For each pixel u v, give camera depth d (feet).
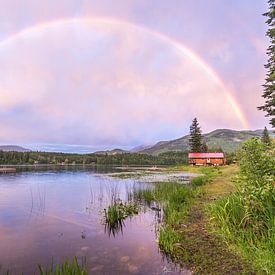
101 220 39.37
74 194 68.03
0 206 51.06
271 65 93.25
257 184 24.84
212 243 24.86
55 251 26.12
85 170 211.82
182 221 34.30
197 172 165.58
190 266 21.34
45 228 34.96
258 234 22.95
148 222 37.78
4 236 31.19
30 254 25.30
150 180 106.42
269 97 95.55
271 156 25.03
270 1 85.97
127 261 23.16
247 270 18.83
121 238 30.30
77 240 29.66
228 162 254.68
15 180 110.52
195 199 49.52
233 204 28.14
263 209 23.54
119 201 56.03
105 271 21.11
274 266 17.89
